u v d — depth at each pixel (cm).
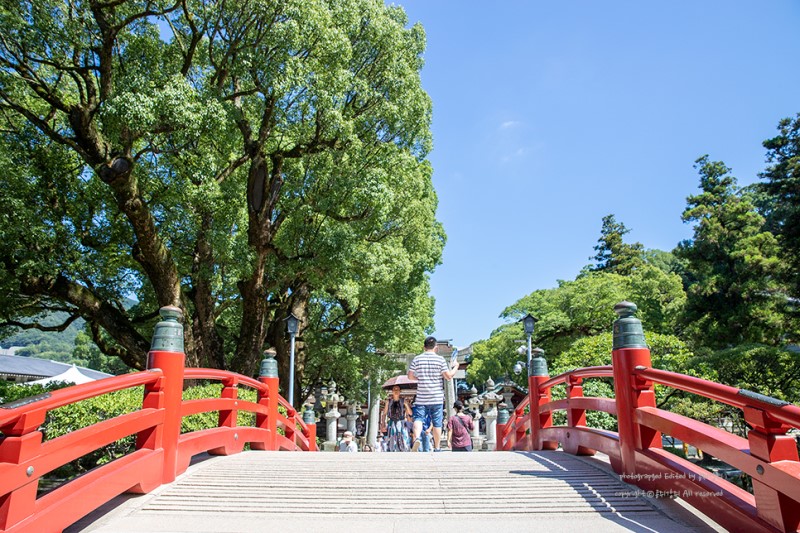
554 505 375
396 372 2119
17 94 1076
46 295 1237
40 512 278
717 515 314
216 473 467
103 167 960
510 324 3094
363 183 1218
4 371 2155
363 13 1270
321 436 2792
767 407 266
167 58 1152
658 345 1573
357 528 332
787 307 1912
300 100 1117
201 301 1298
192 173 1067
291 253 1332
